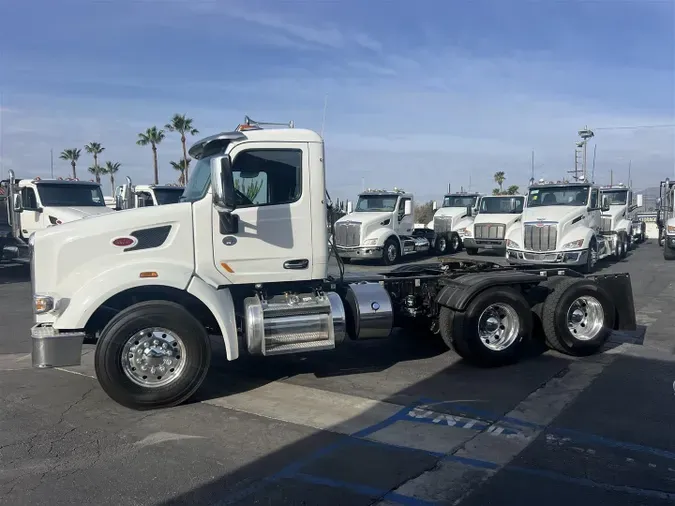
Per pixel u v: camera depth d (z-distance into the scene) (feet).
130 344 18.10
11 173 51.90
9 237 55.93
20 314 35.63
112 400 19.44
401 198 68.80
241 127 20.83
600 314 24.27
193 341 18.58
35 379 21.90
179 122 135.64
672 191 66.80
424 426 16.83
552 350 25.41
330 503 12.50
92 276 18.71
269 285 21.06
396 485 13.26
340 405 18.74
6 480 13.62
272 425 17.03
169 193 64.34
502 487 13.09
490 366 22.89
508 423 16.97
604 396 19.16
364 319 21.93
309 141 20.42
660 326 30.04
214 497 12.80
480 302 22.52
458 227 81.10
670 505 12.27
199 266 19.45
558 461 14.38
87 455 15.01
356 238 63.57
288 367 23.31
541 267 26.91
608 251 63.52
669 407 18.06
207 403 19.07
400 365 23.57
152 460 14.69
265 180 20.12
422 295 25.04
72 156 175.73
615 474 13.67
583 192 55.88
